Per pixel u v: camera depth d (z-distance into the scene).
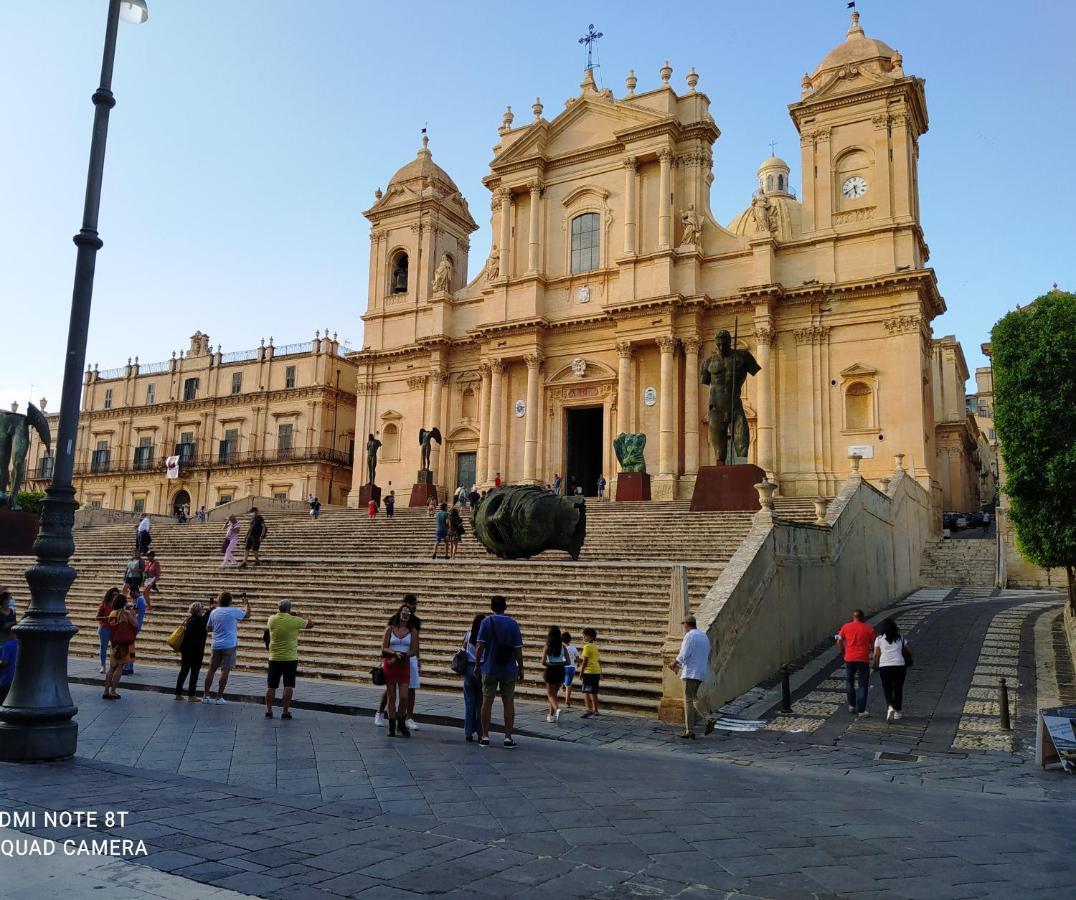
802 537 18.66
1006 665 15.61
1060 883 5.25
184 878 4.70
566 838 5.85
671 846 5.76
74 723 8.23
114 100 9.05
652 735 11.42
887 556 26.17
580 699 13.30
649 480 32.81
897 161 34.19
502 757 9.19
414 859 5.18
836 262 34.66
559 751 9.94
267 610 19.38
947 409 51.16
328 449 54.00
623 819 6.48
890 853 5.80
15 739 7.77
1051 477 14.91
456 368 43.47
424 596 18.45
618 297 38.06
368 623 17.64
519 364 40.72
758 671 15.25
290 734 10.14
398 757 8.87
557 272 40.62
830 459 33.66
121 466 61.03
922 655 16.94
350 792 7.15
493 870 5.04
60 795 6.51
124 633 13.20
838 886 5.06
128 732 9.98
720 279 36.66
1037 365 15.32
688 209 37.75
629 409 36.88
